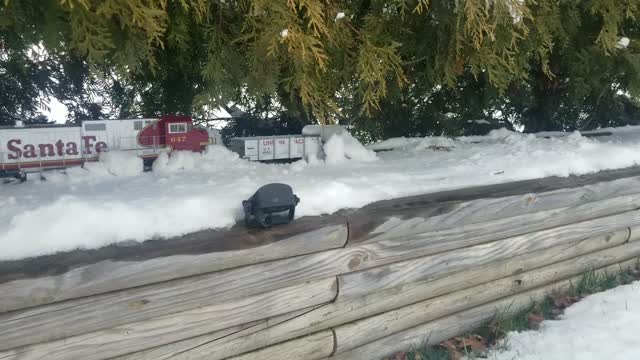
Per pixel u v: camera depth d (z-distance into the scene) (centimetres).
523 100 628
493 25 314
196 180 288
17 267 185
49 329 193
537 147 448
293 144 371
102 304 203
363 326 294
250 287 239
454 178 345
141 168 305
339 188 284
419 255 304
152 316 216
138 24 250
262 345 255
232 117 556
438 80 454
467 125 659
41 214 202
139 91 498
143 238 217
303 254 253
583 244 411
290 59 318
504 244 350
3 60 421
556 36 454
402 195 304
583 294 413
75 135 296
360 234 268
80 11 237
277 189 235
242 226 240
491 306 363
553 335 354
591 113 703
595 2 416
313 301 265
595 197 387
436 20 372
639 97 517
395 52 383
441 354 325
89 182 278
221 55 328
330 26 321
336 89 372
